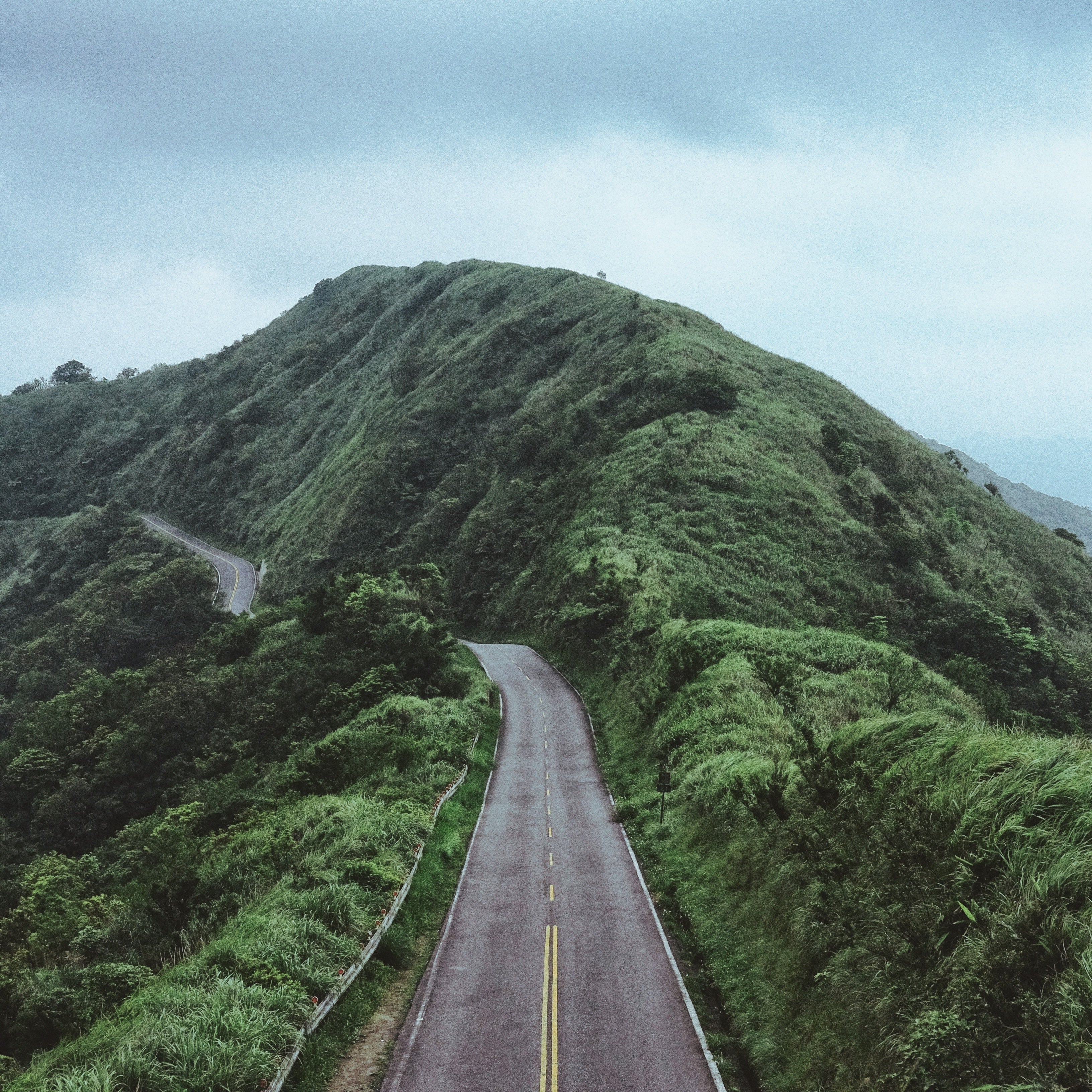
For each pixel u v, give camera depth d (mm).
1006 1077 8828
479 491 93562
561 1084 12875
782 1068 12688
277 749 45375
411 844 22703
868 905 13266
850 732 19953
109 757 52250
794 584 56656
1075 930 9336
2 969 22297
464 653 59531
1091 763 11703
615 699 44562
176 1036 11977
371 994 15789
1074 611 71375
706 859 21922
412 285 185625
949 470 90812
